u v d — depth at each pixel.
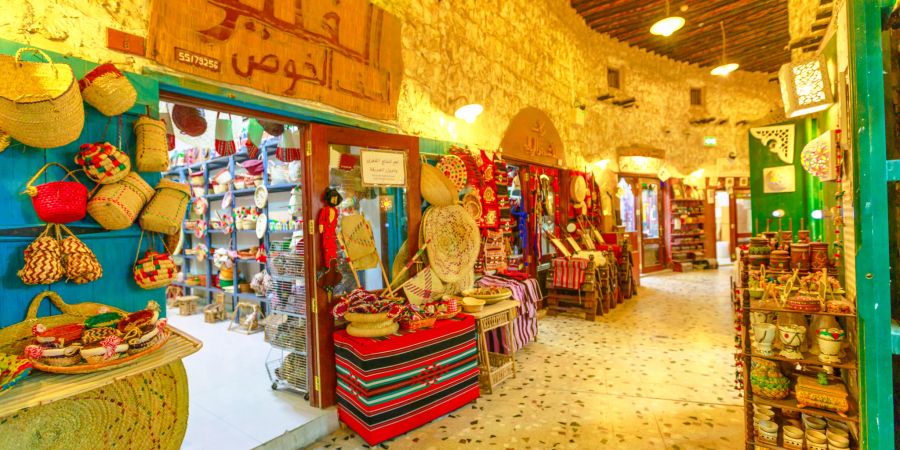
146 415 1.88
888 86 1.41
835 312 1.85
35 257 1.67
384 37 3.44
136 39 2.06
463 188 4.23
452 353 3.02
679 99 9.88
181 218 2.10
